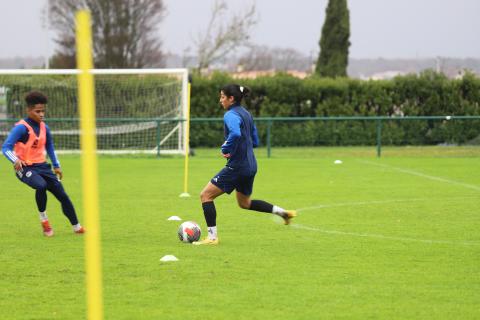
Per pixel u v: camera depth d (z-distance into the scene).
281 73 54.84
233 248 15.06
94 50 79.25
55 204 22.73
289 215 15.76
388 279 12.25
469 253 14.62
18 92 47.84
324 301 10.84
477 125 45.78
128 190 26.52
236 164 15.08
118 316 10.06
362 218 19.67
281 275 12.52
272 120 45.88
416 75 54.53
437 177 31.33
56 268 13.13
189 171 34.69
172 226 18.16
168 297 11.06
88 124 5.57
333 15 68.12
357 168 36.00
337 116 54.16
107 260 13.73
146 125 45.72
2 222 19.02
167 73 46.69
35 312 10.27
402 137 47.09
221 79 52.09
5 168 36.59
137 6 79.94
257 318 9.97
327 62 68.69
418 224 18.59
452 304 10.68
